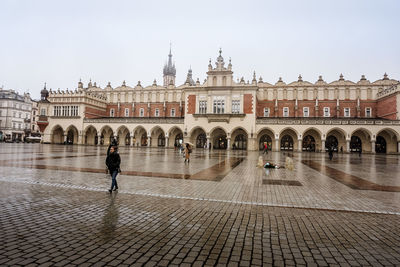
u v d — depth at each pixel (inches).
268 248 183.9
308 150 1921.8
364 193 373.1
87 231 209.3
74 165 635.5
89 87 2568.9
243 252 176.7
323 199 332.8
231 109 1904.5
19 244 182.5
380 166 778.2
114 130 2138.3
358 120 1660.9
